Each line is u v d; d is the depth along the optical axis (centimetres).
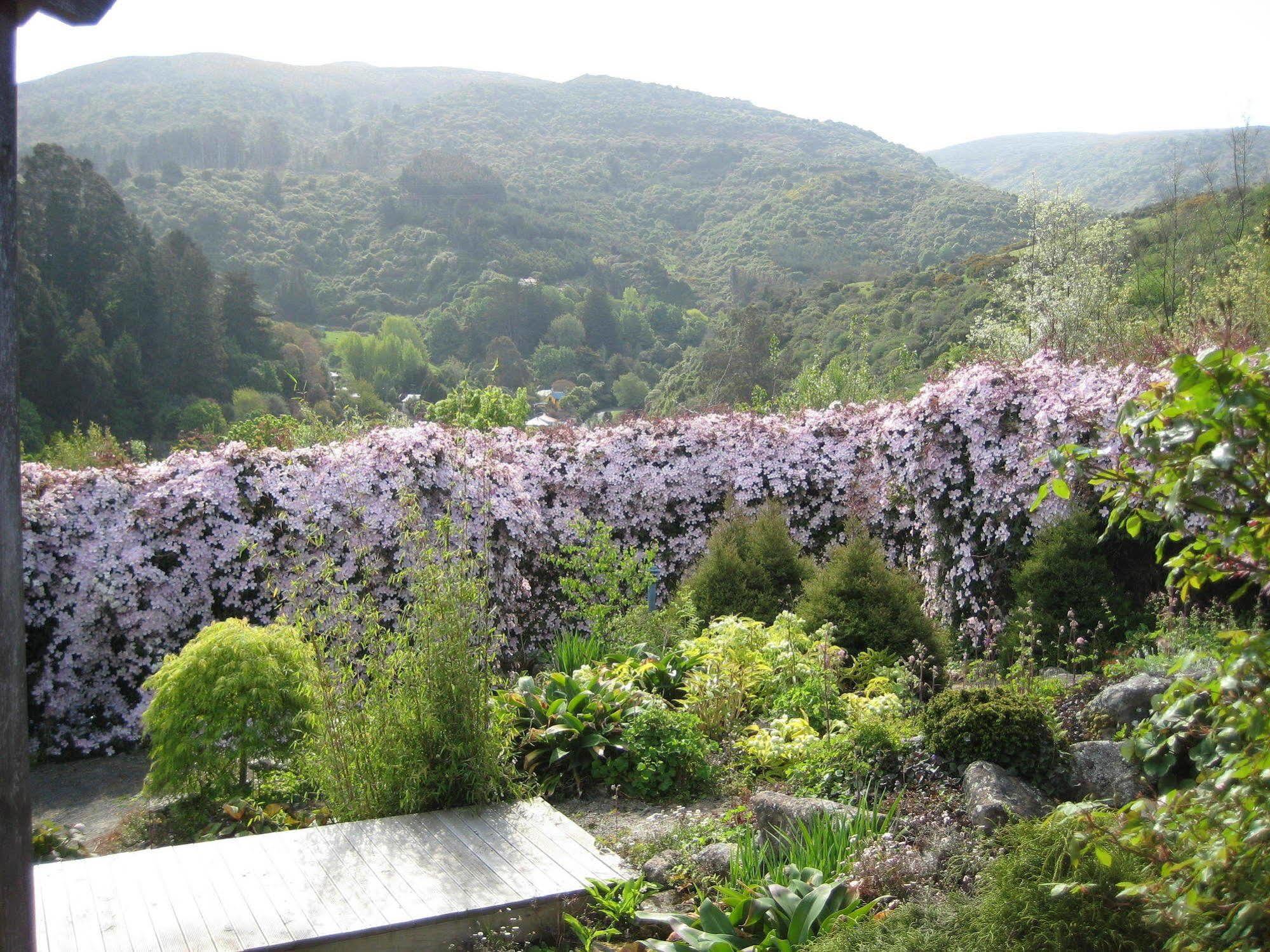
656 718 522
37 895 369
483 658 481
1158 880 227
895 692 576
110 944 330
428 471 799
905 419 888
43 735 696
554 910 371
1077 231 2652
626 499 976
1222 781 200
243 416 4119
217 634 524
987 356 873
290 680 528
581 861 400
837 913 331
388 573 775
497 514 805
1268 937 199
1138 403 223
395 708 464
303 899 364
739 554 794
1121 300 1947
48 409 3556
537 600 893
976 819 388
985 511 811
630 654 664
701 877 398
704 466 1005
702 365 4203
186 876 385
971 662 705
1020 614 689
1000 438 804
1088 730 481
